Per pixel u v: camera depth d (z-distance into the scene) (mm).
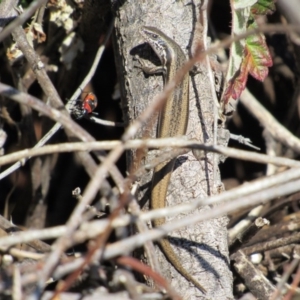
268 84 10797
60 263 4781
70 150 4863
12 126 9883
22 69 9320
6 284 4672
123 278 4844
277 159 5086
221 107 7332
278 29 4766
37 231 4441
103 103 10211
